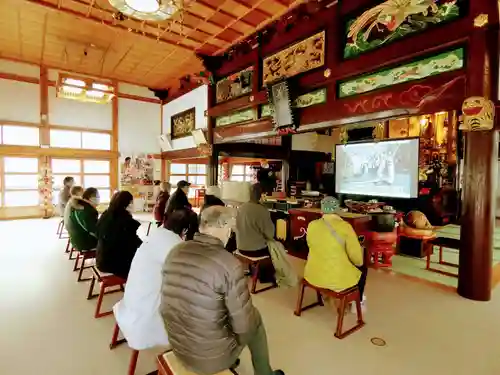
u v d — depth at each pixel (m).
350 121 4.05
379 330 2.45
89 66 8.48
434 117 8.15
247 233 3.32
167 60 7.79
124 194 2.76
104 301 3.05
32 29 6.22
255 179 10.27
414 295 3.17
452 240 4.04
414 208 7.40
